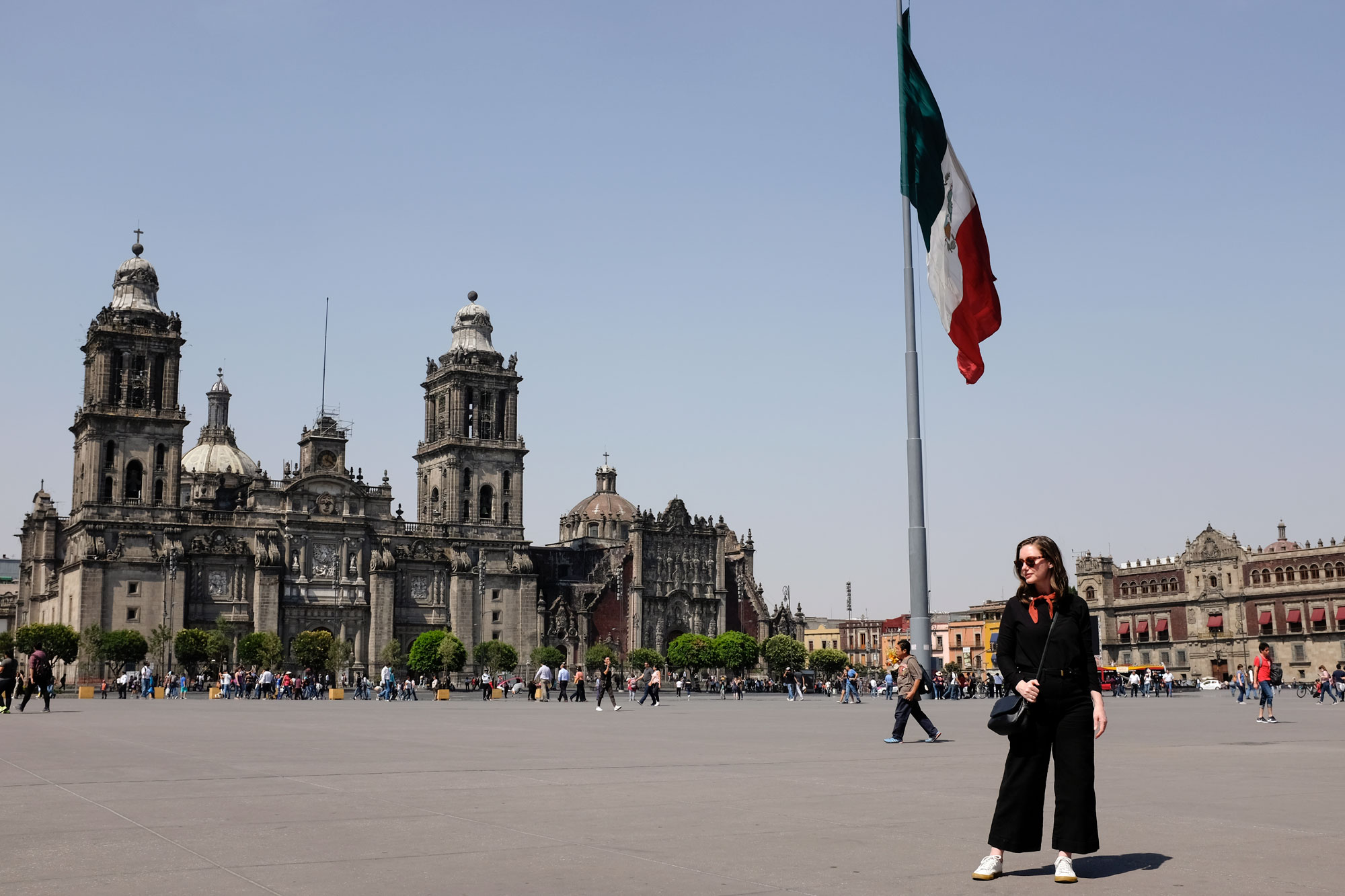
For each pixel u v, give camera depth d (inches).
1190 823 669.3
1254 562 7386.8
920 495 1608.0
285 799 779.4
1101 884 506.9
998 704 538.6
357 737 1501.0
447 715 2380.7
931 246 1589.6
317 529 7170.3
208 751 1219.9
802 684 7460.6
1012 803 530.6
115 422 6702.8
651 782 894.4
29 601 7662.4
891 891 490.3
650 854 568.1
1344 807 735.7
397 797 791.7
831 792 824.3
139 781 896.3
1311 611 7076.8
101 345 6727.4
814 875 519.8
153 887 493.7
